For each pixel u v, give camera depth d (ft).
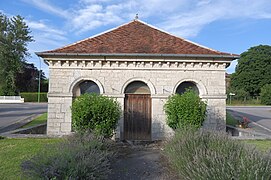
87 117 33.09
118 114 35.35
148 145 36.32
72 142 23.54
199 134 24.91
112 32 48.44
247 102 157.17
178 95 38.99
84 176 17.03
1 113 84.79
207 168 16.22
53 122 40.93
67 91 41.32
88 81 42.55
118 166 24.81
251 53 185.78
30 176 16.97
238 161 16.44
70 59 41.06
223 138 22.98
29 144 30.96
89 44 44.04
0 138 34.58
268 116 84.43
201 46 44.93
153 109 41.47
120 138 40.52
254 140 35.09
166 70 41.91
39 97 153.99
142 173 22.63
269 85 152.05
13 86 166.81
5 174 20.29
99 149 23.62
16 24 178.70
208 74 42.16
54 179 15.89
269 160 16.10
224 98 41.83
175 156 21.77
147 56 40.88
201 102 37.73
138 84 42.80
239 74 186.19
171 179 20.72
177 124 36.55
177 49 42.73
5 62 169.68
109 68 41.68
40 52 40.52
